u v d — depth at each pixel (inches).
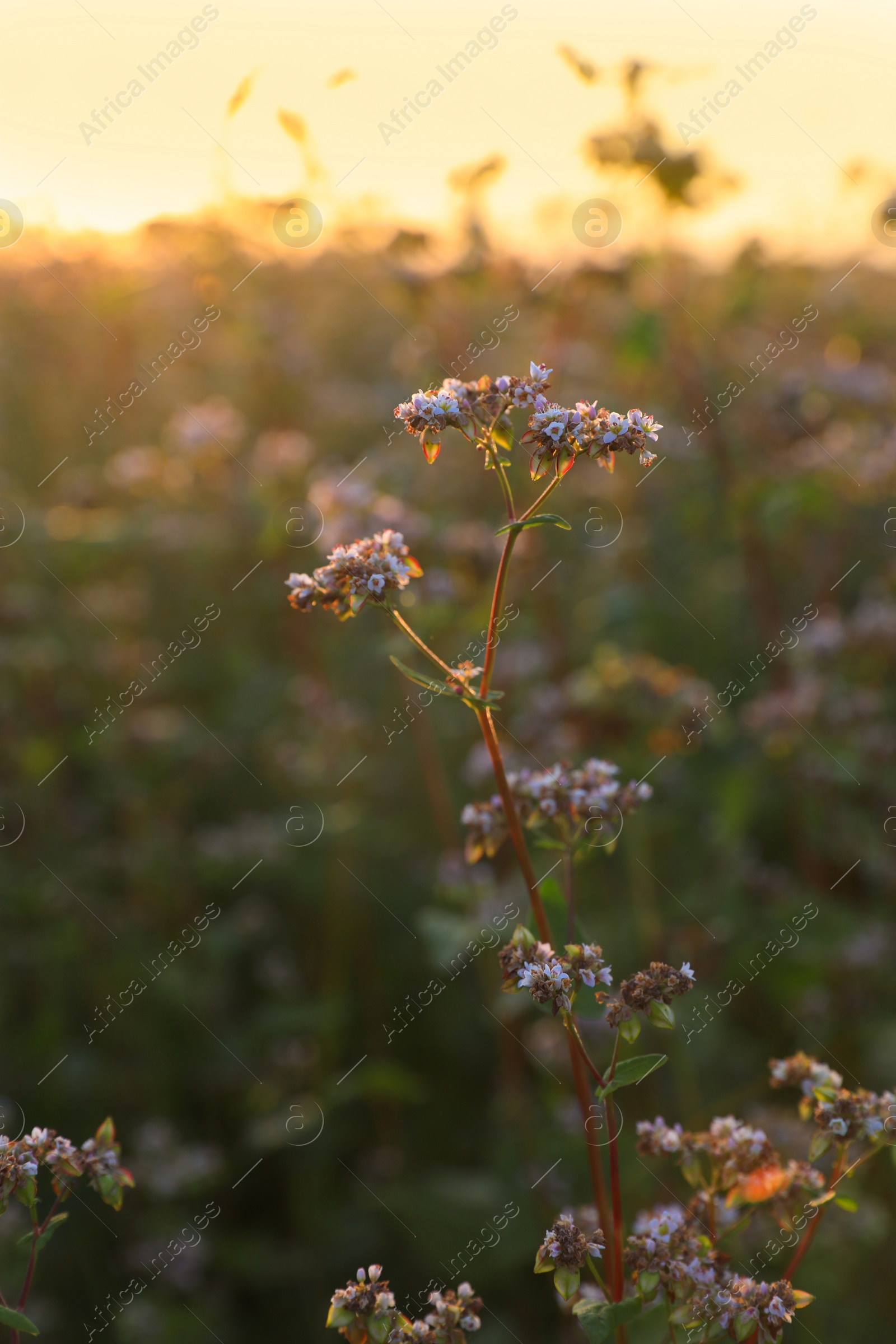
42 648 241.3
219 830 250.7
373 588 86.9
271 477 237.1
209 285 266.5
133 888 237.3
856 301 290.0
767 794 229.6
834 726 204.7
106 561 275.6
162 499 258.7
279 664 282.0
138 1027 212.8
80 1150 86.1
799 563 266.5
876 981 196.2
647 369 222.8
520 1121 187.5
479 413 84.3
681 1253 80.3
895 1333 160.1
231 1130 209.2
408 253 215.0
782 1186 90.7
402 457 264.5
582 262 210.1
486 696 85.0
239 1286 189.2
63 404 306.8
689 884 215.0
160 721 261.0
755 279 236.7
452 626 199.3
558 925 96.4
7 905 219.3
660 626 255.9
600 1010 87.9
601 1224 89.3
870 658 215.8
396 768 255.6
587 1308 75.8
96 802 254.7
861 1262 165.3
